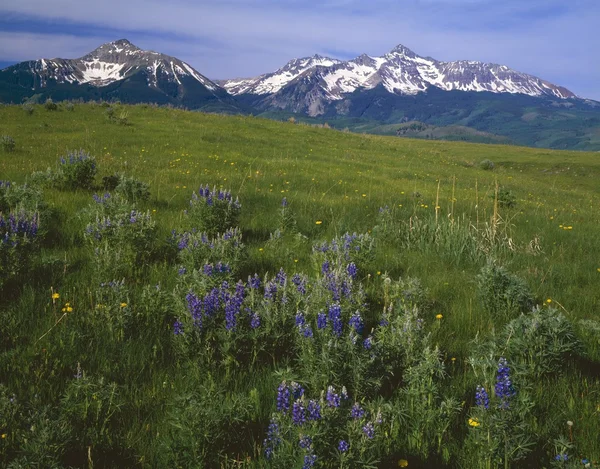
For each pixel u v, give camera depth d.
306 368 4.55
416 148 51.16
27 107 36.16
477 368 5.00
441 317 6.62
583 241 12.27
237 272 7.56
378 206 14.89
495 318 6.77
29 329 5.34
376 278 8.02
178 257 8.15
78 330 5.29
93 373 4.66
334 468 3.36
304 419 3.42
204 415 3.65
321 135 44.91
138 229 8.12
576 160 52.50
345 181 20.50
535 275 9.08
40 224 8.65
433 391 4.25
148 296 5.96
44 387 4.33
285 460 3.33
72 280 6.82
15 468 3.22
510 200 17.89
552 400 4.62
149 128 34.09
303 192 16.64
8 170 16.06
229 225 10.35
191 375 4.68
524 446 3.69
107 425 3.96
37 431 3.52
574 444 3.97
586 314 7.21
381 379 4.48
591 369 5.37
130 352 5.02
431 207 15.46
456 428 4.16
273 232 10.99
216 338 5.11
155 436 3.88
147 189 12.92
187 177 17.41
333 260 8.08
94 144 25.14
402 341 5.03
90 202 11.84
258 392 4.46
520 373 4.63
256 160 24.91
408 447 3.87
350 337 4.63
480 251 10.12
